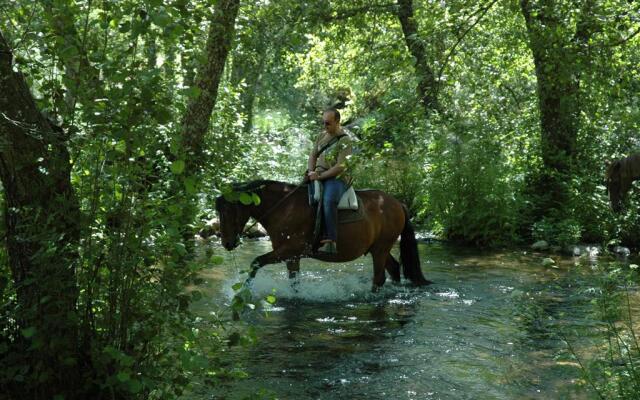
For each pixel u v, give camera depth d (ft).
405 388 18.56
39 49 14.57
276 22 43.86
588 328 23.44
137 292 14.01
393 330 24.17
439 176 45.60
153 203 14.40
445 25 21.68
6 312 13.69
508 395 18.04
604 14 21.27
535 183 48.75
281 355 21.13
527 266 36.47
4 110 13.51
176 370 14.83
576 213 44.65
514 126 52.49
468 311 26.86
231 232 28.53
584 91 25.82
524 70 55.06
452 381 19.08
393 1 54.95
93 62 14.15
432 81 20.08
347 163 19.44
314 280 32.09
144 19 13.21
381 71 20.93
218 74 35.81
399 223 30.89
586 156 47.70
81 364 14.12
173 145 14.43
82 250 13.99
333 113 28.53
